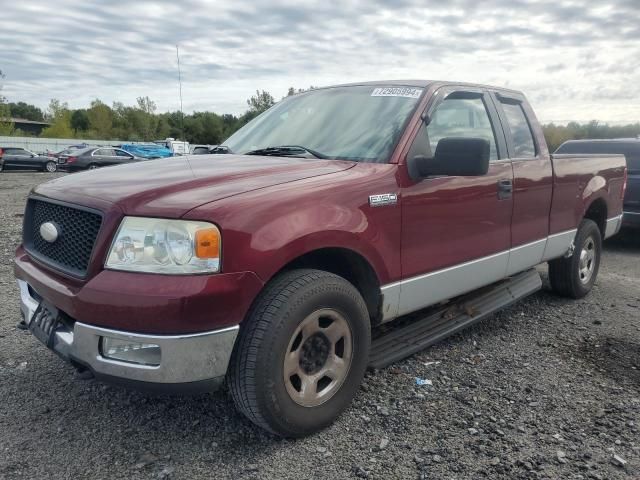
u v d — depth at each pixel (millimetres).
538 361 3930
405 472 2604
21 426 2963
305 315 2736
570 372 3750
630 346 4273
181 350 2428
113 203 2600
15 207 12609
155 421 3037
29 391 3344
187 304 2383
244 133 4391
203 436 2895
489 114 4250
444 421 3062
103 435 2893
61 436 2875
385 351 3674
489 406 3238
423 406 3225
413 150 3402
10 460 2658
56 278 2764
